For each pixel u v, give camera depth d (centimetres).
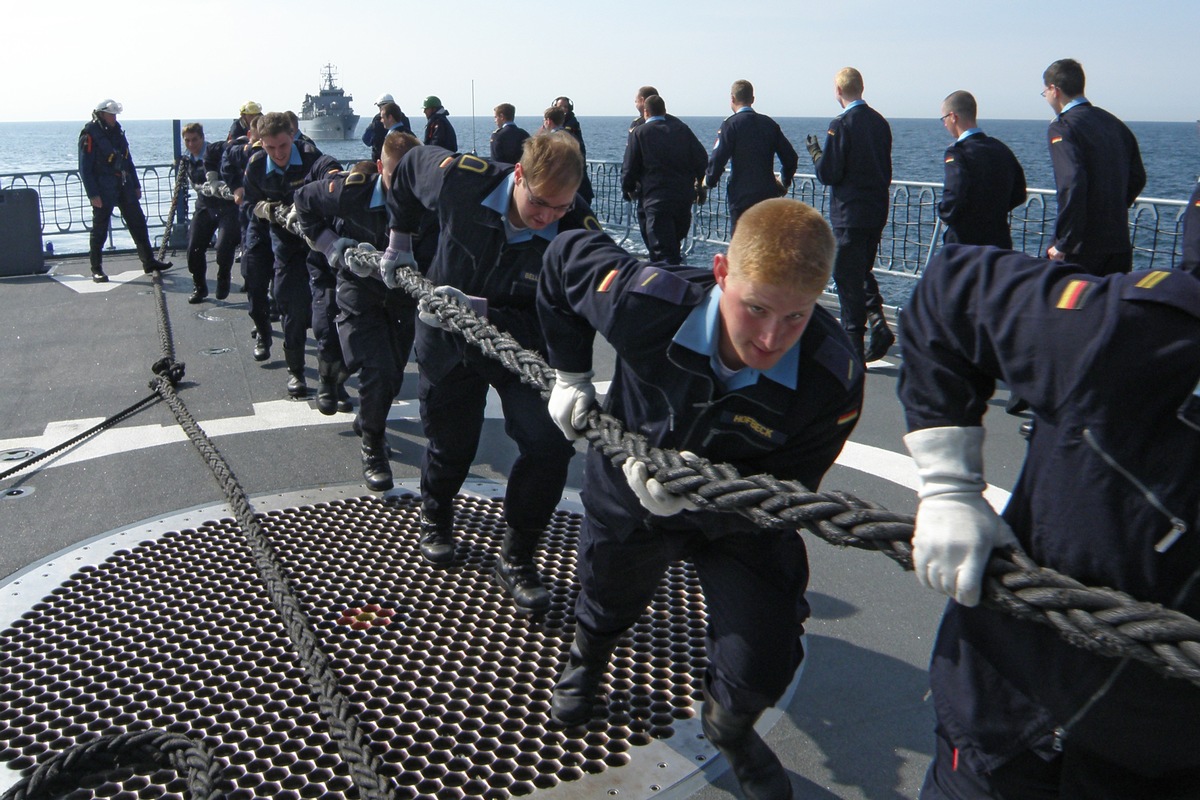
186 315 850
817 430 215
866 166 692
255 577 372
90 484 473
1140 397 143
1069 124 598
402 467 497
